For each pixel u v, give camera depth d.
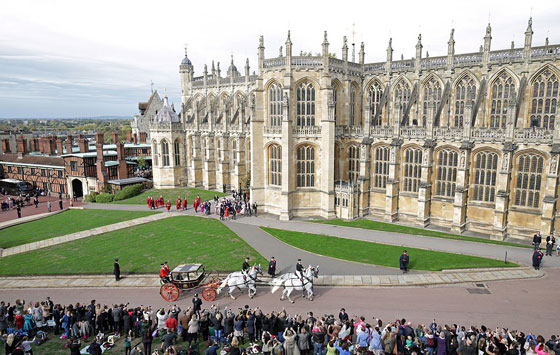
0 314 29.62
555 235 47.28
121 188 91.44
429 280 37.78
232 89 88.44
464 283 37.12
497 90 54.19
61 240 56.56
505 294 34.47
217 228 57.38
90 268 44.03
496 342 22.66
